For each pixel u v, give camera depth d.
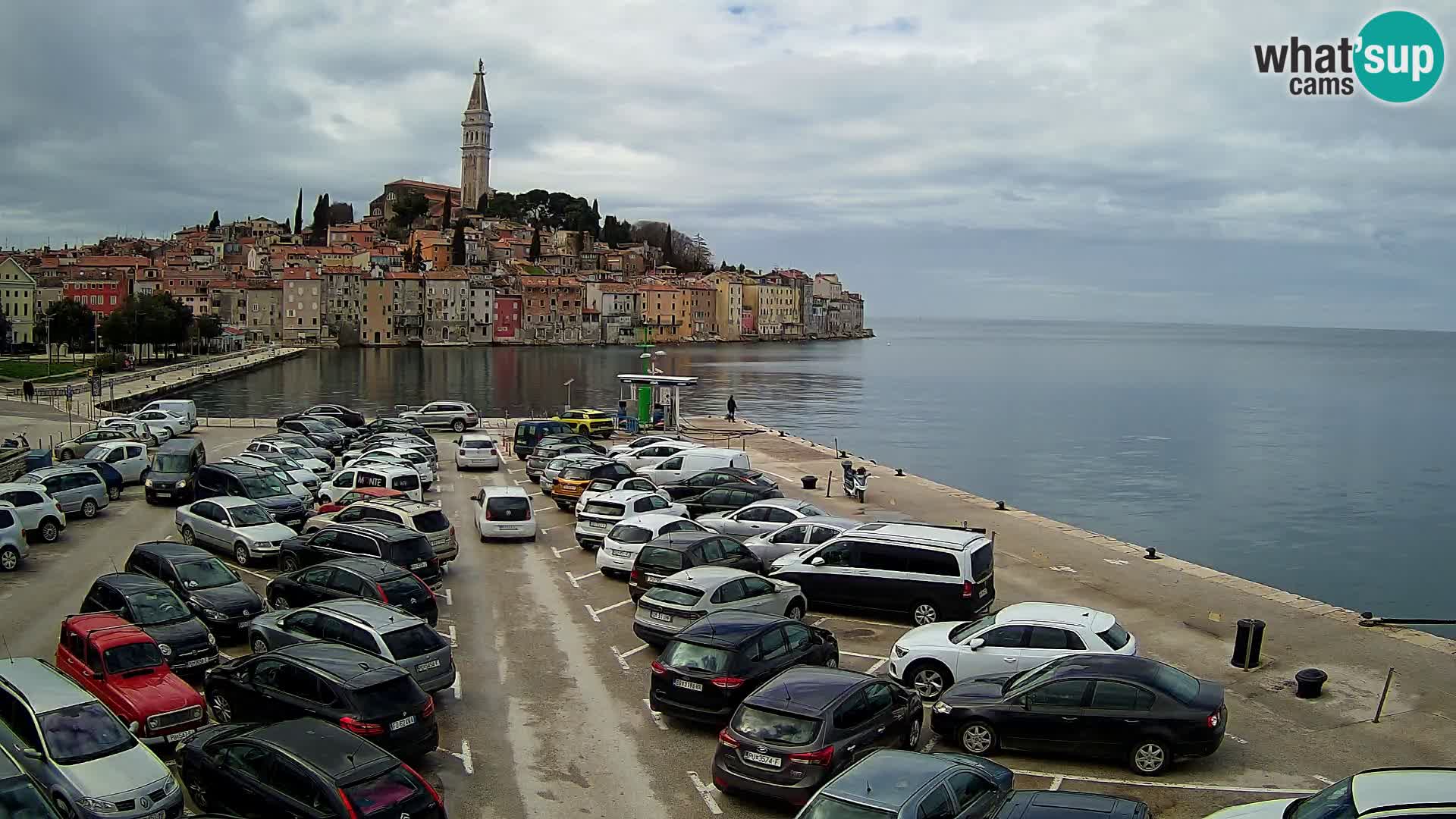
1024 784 15.10
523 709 18.02
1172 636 22.69
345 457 46.75
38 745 13.50
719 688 16.50
